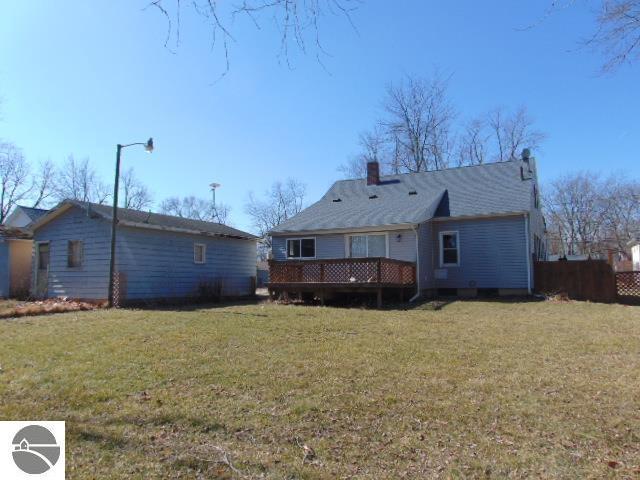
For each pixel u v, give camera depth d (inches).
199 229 696.4
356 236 713.0
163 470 130.0
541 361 253.1
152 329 347.3
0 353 267.1
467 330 357.4
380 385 206.7
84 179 1577.3
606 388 202.8
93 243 605.0
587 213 1788.9
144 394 193.0
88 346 285.3
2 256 734.5
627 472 130.2
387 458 138.8
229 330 344.5
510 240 690.2
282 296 644.1
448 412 174.4
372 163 903.1
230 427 159.9
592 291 647.8
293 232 743.7
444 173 866.1
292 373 225.8
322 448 144.9
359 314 456.8
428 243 719.7
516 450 143.9
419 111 1293.1
